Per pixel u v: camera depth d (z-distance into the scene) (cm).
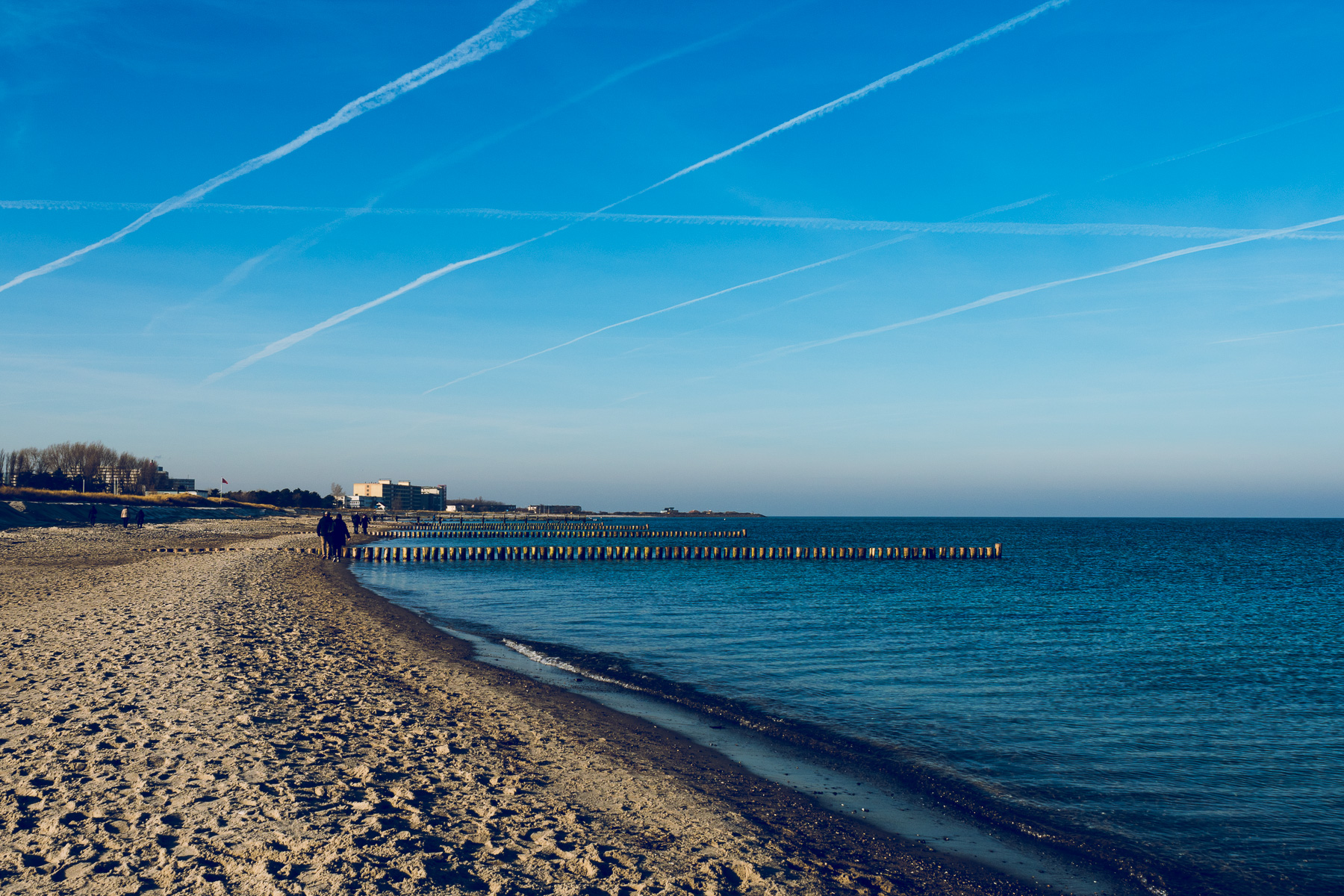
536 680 1532
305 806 725
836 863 729
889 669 1828
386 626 2128
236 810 704
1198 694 1645
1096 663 1989
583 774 935
